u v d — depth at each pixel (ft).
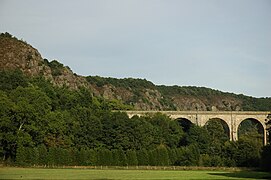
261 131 558.15
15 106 387.14
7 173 267.18
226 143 476.95
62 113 451.94
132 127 458.91
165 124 515.09
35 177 233.55
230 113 538.88
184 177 264.52
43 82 575.38
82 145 439.22
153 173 310.65
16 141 382.01
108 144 445.78
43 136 411.75
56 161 390.01
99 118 466.29
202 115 541.75
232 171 371.15
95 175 265.54
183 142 509.35
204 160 434.71
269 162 376.07
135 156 420.77
